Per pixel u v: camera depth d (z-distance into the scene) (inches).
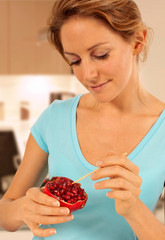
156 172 31.6
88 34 26.0
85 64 27.2
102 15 25.7
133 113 34.3
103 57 26.9
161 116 33.3
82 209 32.4
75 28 26.1
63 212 27.6
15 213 31.9
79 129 35.4
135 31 27.6
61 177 31.4
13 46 119.8
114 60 27.1
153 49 64.4
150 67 65.0
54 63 121.5
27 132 119.3
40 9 118.9
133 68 33.1
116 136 33.9
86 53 26.8
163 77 64.9
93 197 32.2
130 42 28.0
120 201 25.8
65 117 36.1
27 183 36.5
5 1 117.6
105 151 33.5
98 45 26.3
